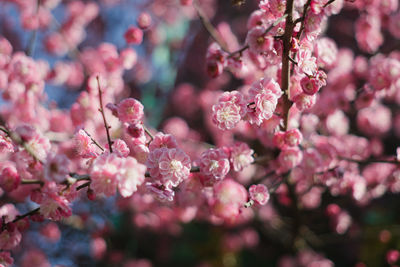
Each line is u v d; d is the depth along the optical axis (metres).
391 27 3.13
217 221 3.18
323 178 2.54
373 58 3.27
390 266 3.52
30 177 1.82
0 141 1.81
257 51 1.75
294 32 1.75
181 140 3.53
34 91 2.97
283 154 2.15
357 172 2.97
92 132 2.71
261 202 1.92
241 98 1.74
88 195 1.70
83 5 4.08
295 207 3.07
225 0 5.50
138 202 3.50
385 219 3.94
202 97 4.48
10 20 4.38
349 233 3.73
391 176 2.84
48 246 4.18
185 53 5.34
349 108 3.12
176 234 4.21
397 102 3.78
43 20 3.64
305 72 1.69
